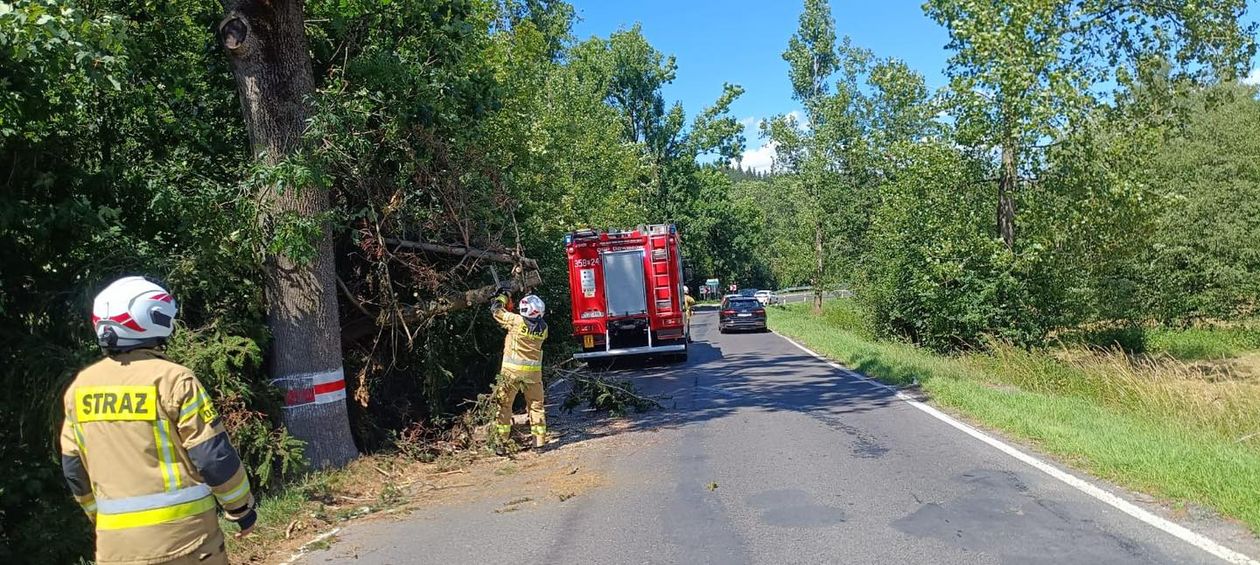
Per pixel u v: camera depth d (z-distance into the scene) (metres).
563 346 18.94
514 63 18.89
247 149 9.50
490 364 12.29
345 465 8.30
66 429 3.33
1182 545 5.21
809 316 42.72
